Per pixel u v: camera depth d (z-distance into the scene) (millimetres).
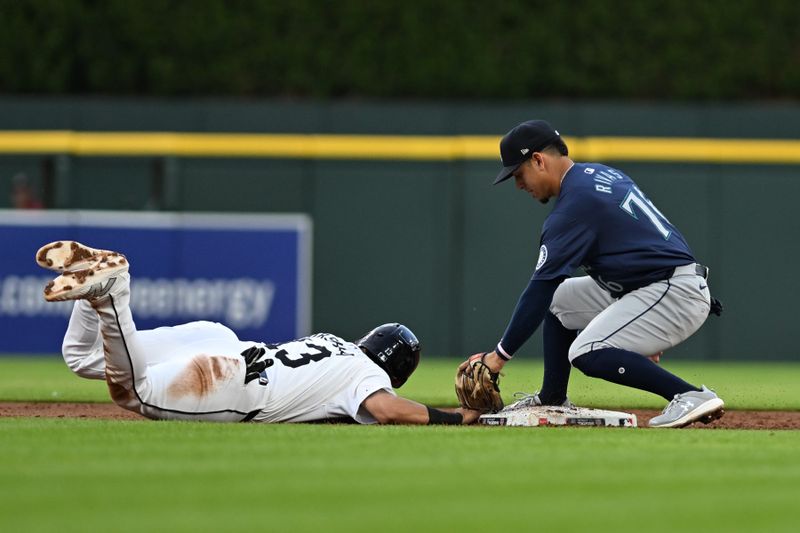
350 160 49812
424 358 49406
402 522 8961
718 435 16141
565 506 9750
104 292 15484
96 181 49719
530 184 18516
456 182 49531
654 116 49938
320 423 17344
